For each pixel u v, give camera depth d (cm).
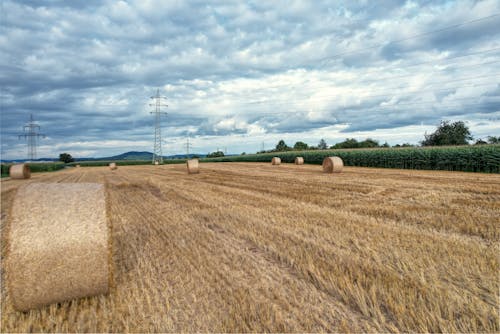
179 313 333
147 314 331
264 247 548
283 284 399
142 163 7838
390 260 465
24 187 389
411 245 531
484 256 469
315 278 410
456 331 286
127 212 922
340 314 325
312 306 340
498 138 4594
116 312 339
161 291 386
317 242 564
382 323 302
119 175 2691
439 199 977
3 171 3588
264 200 1041
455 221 694
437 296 350
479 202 906
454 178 1636
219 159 7000
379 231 623
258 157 5394
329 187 1326
